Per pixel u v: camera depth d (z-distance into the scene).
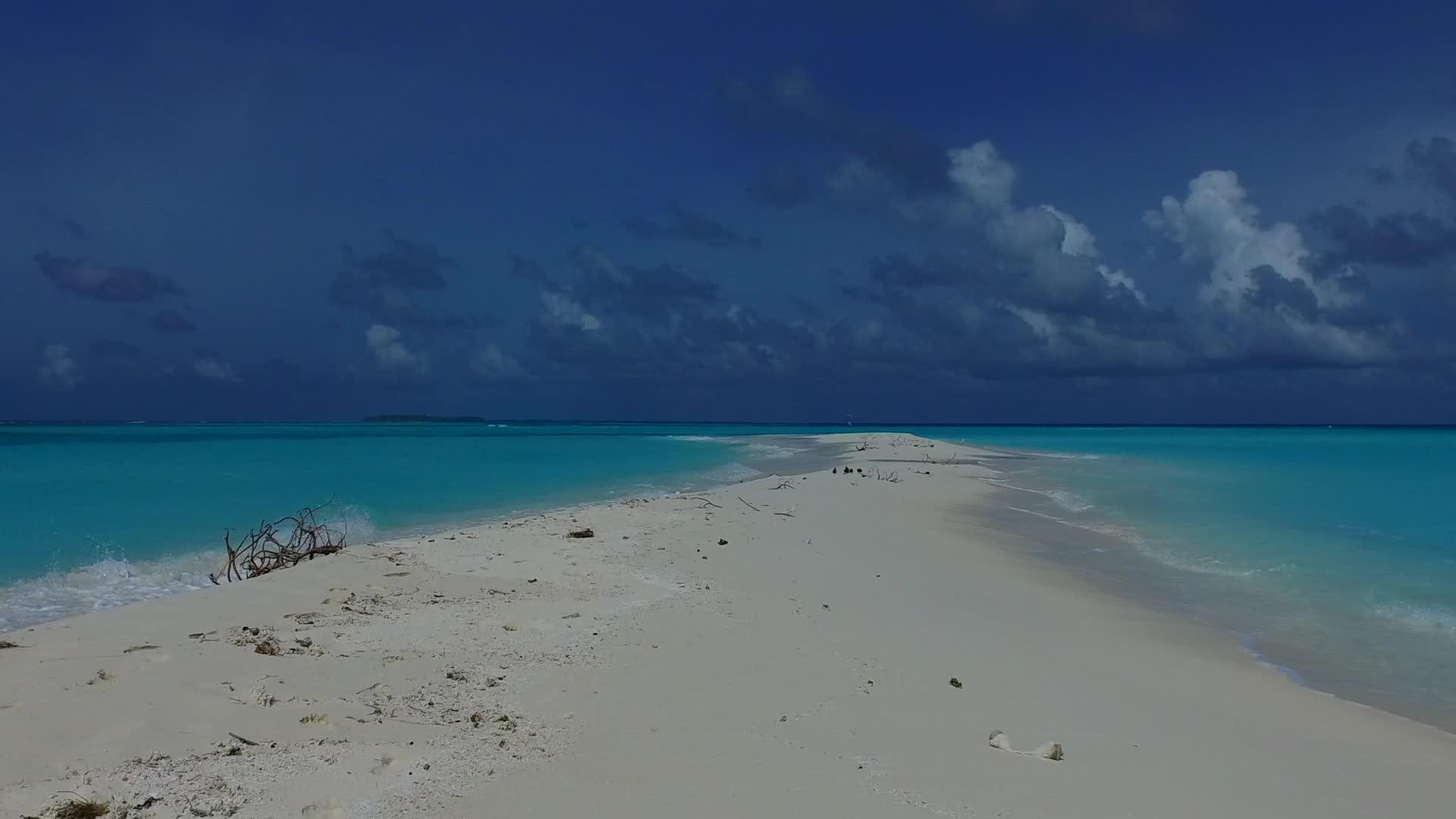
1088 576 15.58
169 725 6.16
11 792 5.05
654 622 10.26
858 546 17.00
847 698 7.98
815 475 33.06
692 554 14.91
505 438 79.31
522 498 26.50
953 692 8.41
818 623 10.64
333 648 8.59
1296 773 7.04
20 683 6.77
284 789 5.39
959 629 11.05
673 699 7.64
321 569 12.36
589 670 8.33
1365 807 6.45
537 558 14.12
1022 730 7.54
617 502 24.55
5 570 14.76
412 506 24.22
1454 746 7.93
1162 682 9.45
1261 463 47.72
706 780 5.98
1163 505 26.67
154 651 7.86
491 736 6.53
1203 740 7.68
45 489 26.67
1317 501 27.62
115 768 5.46
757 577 13.24
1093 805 6.05
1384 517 23.53
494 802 5.44
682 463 44.03
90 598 13.16
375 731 6.44
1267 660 10.68
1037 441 88.56
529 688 7.73
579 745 6.46
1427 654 10.92
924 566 15.38
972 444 72.50
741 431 130.12
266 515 21.23
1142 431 152.00
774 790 5.89
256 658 7.88
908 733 7.22
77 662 7.41
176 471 33.50
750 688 8.09
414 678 7.79
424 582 12.08
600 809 5.43
